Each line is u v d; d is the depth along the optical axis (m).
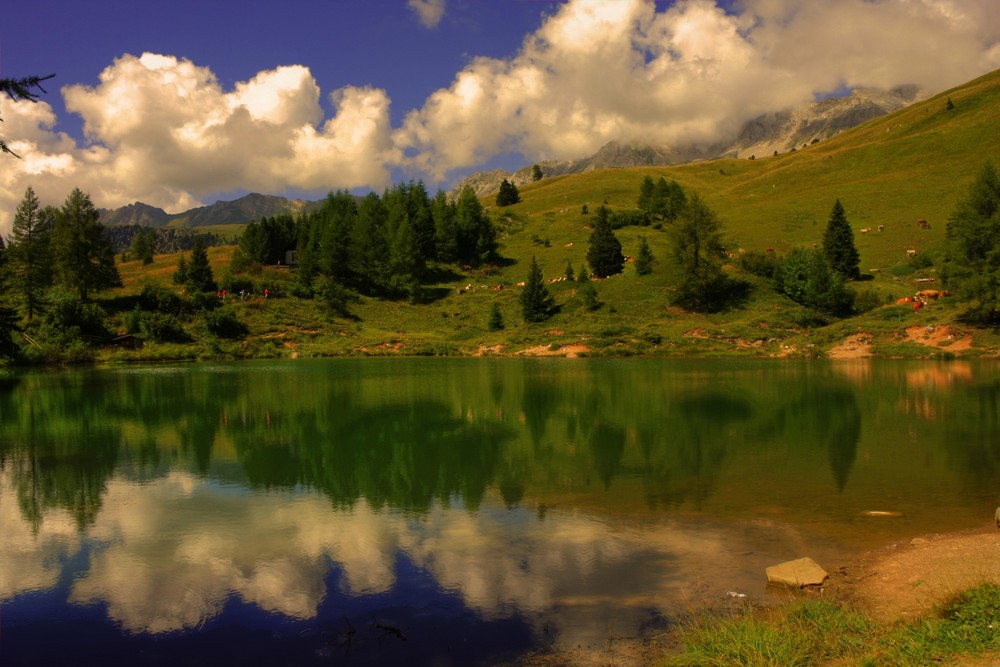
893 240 91.62
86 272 74.19
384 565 11.30
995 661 6.49
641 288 81.25
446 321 81.81
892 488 15.53
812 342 61.28
